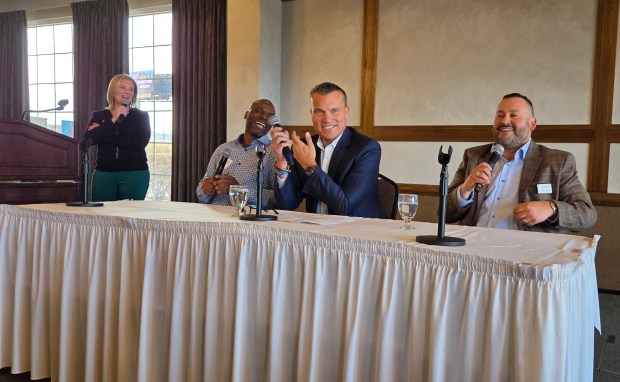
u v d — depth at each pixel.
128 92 3.34
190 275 1.57
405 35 4.53
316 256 1.38
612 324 3.11
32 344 1.87
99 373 1.77
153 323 1.63
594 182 3.91
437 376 1.20
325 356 1.38
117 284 1.72
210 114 5.26
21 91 6.45
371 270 1.31
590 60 3.88
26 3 6.41
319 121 2.36
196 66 5.36
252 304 1.50
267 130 2.81
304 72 5.00
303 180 2.42
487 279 1.16
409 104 4.55
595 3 3.83
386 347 1.28
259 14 4.78
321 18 4.89
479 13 4.24
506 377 1.14
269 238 1.45
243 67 4.89
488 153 2.46
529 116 2.30
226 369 1.53
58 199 3.63
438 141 4.44
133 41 6.03
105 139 3.36
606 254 3.89
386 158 4.67
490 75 4.23
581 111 3.93
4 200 3.29
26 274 1.93
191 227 1.56
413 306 1.25
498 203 2.34
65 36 6.36
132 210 2.06
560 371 1.08
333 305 1.38
